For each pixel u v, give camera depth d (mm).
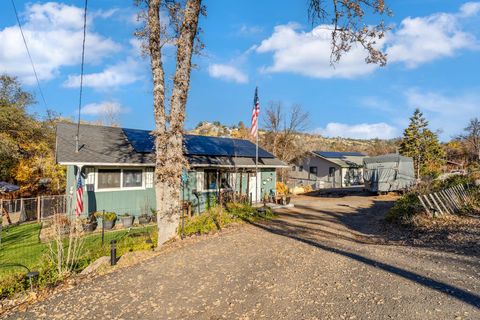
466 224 10898
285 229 12234
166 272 6996
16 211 20359
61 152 14648
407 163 27266
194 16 9992
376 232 12477
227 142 24266
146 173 16547
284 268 7047
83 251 9625
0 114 24234
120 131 19328
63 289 6270
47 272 7086
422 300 5082
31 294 6012
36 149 25750
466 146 44062
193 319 4879
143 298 5711
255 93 19016
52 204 17484
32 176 24797
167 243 9438
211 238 10070
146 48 10656
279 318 4762
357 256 7891
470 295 5199
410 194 16766
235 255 8172
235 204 16766
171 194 9766
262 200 22141
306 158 41562
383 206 20672
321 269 6895
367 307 4938
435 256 7719
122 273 7023
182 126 10031
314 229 12672
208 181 19094
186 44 9984
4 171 24078
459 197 14297
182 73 9938
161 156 10039
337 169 37438
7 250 11055
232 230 11422
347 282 6047
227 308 5195
